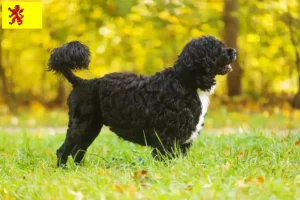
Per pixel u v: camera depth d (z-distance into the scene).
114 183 6.86
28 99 27.22
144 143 8.73
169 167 7.61
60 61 9.10
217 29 21.50
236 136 11.59
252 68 25.41
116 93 8.76
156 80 8.43
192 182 6.64
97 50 20.94
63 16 19.97
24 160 9.80
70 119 9.38
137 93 8.54
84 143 9.32
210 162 8.02
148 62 20.09
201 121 8.39
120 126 8.81
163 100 8.24
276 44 22.98
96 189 6.57
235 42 21.64
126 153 9.85
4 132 15.64
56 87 27.22
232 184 6.53
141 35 20.27
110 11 16.17
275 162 7.94
